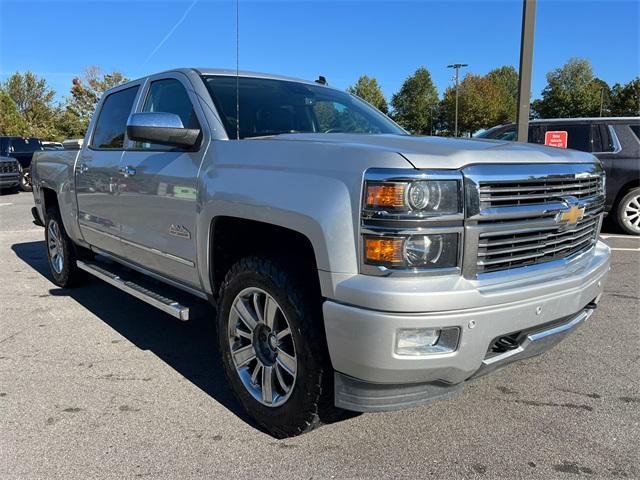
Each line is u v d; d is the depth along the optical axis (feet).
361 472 8.48
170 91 12.72
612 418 10.10
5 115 161.79
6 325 15.48
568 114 235.40
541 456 8.90
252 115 11.39
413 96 255.09
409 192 7.38
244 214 9.24
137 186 12.60
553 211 8.72
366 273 7.61
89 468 8.60
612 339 14.08
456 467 8.61
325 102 13.10
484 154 8.18
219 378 11.99
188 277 11.46
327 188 8.00
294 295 8.55
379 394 8.02
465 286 7.68
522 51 23.94
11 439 9.44
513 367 12.37
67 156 17.33
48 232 19.84
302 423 8.86
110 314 16.53
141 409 10.54
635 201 29.37
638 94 207.00
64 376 12.05
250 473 8.47
